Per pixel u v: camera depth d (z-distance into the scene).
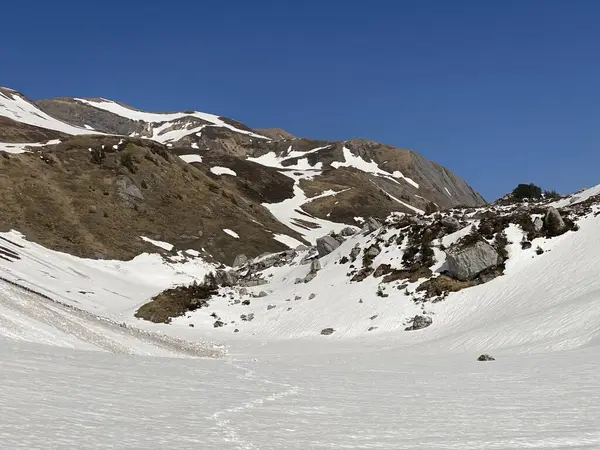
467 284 52.22
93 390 14.16
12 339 23.14
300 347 46.88
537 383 21.73
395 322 50.31
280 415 13.85
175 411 12.95
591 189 68.88
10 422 9.79
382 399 17.70
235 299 65.19
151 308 64.19
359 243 66.19
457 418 14.66
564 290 44.84
